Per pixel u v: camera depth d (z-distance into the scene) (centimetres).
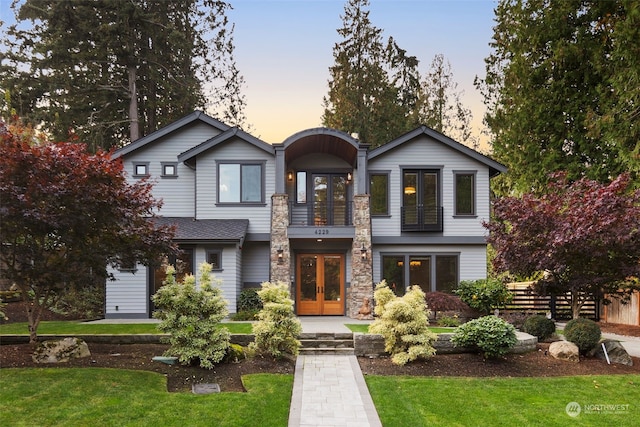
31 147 900
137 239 1020
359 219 1678
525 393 801
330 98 3094
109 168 934
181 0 2409
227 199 1777
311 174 1888
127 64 2288
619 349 1020
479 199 1819
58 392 718
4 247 952
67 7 2117
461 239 1806
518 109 2298
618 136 1773
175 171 1847
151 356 996
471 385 843
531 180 2228
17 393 705
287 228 1661
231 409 698
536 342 1098
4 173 832
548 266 1098
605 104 1903
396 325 995
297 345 1026
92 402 692
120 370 856
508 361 1001
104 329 1228
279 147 1689
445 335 1062
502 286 1652
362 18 3008
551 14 2091
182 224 1709
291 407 721
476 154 1809
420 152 1830
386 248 1819
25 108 2222
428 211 1814
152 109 2447
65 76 2205
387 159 1828
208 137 1858
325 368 956
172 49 2359
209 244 1619
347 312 1770
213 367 927
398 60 3150
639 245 1017
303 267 1800
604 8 1975
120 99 2430
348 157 1842
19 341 1098
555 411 720
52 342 923
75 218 881
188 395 754
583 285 1107
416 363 988
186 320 923
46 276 959
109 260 1046
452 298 1562
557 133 2155
